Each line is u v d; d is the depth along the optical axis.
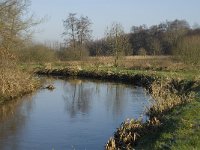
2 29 26.39
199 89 24.44
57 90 33.06
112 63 54.06
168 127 14.20
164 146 11.69
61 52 65.94
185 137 12.09
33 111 22.50
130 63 50.22
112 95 29.59
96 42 76.06
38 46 56.44
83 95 30.08
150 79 33.66
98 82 39.56
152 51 80.56
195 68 39.88
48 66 52.69
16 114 21.47
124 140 14.13
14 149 14.76
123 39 55.84
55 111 22.67
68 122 19.56
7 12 26.98
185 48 43.03
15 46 29.19
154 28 95.50
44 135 16.88
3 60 27.08
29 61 52.00
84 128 18.20
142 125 15.91
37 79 36.88
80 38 72.69
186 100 19.88
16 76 28.17
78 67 49.44
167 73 36.41
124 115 21.20
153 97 24.67
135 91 31.48
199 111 15.98
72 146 15.16
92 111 22.73
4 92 25.55
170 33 86.12
